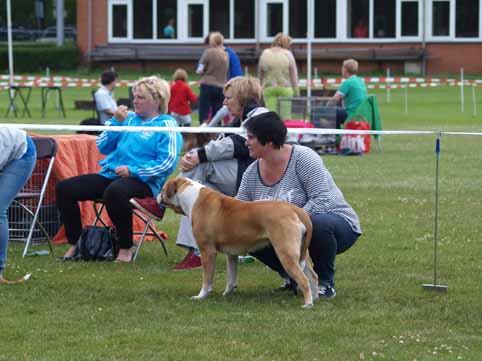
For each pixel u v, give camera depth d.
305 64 60.72
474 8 59.78
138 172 12.16
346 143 25.34
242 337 8.63
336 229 9.99
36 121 34.09
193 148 12.67
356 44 60.84
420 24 60.22
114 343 8.45
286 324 9.04
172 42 62.31
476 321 9.22
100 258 12.38
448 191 18.56
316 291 9.98
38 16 85.81
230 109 11.59
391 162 23.61
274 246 9.45
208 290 10.15
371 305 9.84
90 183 12.49
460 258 12.37
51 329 8.91
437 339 8.60
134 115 12.64
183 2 62.03
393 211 16.19
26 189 13.58
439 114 38.72
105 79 23.00
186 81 29.62
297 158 10.16
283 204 9.52
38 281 11.04
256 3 61.12
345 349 8.28
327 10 60.88
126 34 62.78
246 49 60.84
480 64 60.12
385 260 12.23
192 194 10.02
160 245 13.60
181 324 9.09
